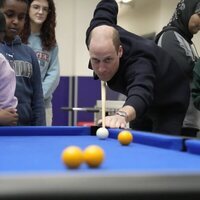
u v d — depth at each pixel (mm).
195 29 2666
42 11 2924
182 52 2502
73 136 1782
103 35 1869
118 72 1980
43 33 2990
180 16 2633
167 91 2191
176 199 619
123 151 1235
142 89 1763
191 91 2520
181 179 626
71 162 800
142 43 2047
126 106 1701
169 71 2162
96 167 838
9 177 597
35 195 581
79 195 592
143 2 5148
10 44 2262
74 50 5602
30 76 2307
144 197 609
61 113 5496
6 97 1993
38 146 1366
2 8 2174
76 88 5523
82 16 5605
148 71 1873
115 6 2408
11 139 1613
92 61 1926
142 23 5168
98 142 1520
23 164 940
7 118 1916
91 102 5551
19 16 2238
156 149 1295
